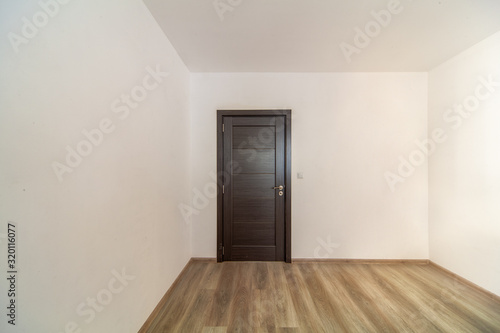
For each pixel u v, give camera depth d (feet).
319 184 9.27
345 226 9.24
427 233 9.18
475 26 6.21
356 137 9.21
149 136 5.55
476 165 7.20
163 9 5.46
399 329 5.40
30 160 2.65
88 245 3.52
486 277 6.86
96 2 3.65
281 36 6.70
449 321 5.67
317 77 9.23
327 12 5.64
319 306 6.29
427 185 9.19
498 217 6.58
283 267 8.81
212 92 9.32
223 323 5.60
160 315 5.91
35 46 2.68
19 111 2.53
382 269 8.63
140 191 5.10
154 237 5.84
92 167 3.59
